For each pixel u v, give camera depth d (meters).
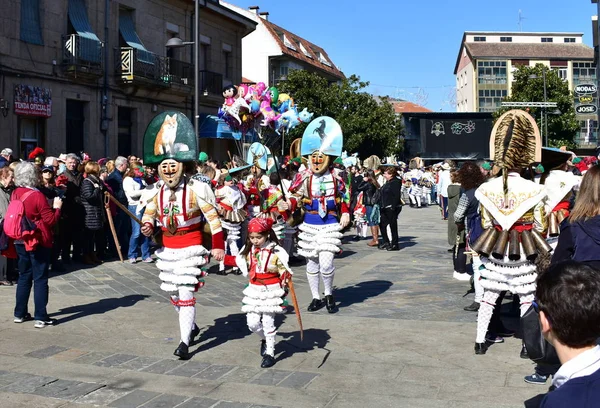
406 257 12.50
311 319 7.14
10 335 6.47
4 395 4.69
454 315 7.24
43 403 4.54
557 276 2.08
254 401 4.58
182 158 5.90
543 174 6.88
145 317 7.23
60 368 5.37
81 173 11.52
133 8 23.20
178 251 5.91
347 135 39.72
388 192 13.63
